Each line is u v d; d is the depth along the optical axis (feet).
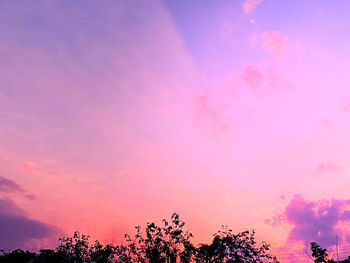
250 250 148.36
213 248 149.89
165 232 149.69
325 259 145.69
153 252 145.69
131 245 150.41
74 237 156.97
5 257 170.50
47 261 153.69
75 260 152.76
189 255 145.79
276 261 147.02
